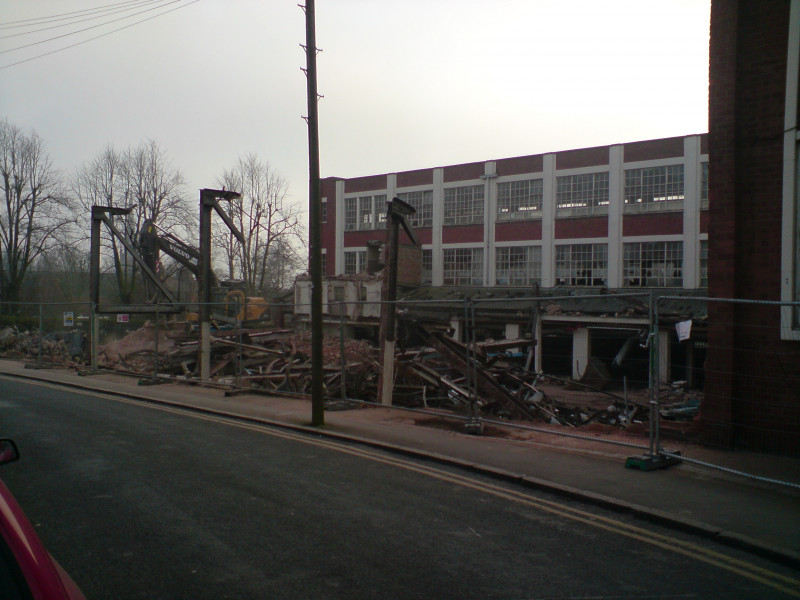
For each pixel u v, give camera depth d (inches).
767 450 339.9
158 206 1961.1
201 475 309.0
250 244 2251.5
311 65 469.7
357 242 1733.5
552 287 1339.8
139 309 888.9
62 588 88.6
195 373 832.3
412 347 745.0
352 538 220.8
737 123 357.4
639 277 1240.2
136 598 171.2
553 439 401.1
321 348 463.2
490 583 183.9
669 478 301.6
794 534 223.5
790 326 333.7
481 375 548.7
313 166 473.7
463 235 1515.7
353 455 366.3
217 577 185.9
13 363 1013.8
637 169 1250.6
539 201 1386.6
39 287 2170.3
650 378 330.3
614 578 189.2
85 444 381.1
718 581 188.5
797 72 337.1
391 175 1664.6
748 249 352.8
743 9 357.4
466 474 323.0
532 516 252.1
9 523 88.4
